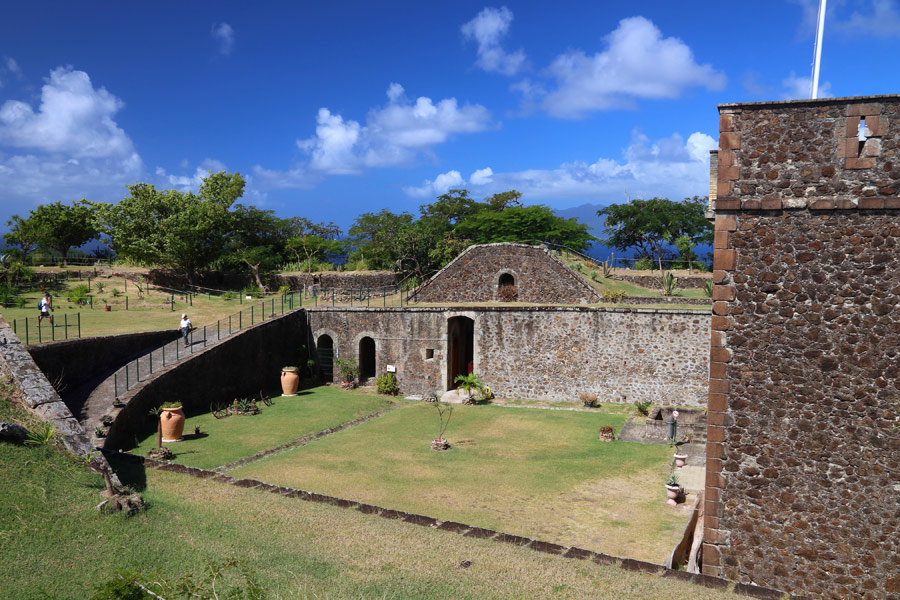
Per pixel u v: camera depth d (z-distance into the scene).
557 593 8.48
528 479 16.88
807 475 10.10
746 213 10.21
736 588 9.06
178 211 38.38
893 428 9.59
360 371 30.00
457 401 26.69
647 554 12.09
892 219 9.43
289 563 8.98
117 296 33.91
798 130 9.80
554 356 26.30
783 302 10.09
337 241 64.81
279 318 28.61
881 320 9.58
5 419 12.49
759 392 10.31
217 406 24.17
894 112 9.31
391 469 17.56
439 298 32.47
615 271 36.66
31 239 41.25
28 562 8.30
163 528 9.97
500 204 61.62
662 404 24.62
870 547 9.79
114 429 17.45
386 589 8.25
